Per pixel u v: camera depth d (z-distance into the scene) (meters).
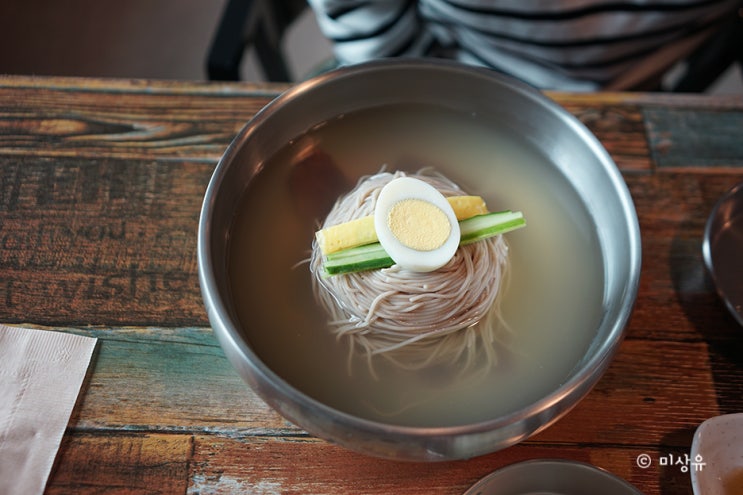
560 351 0.38
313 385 0.36
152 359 0.39
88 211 0.43
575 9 0.53
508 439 0.32
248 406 0.38
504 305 0.39
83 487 0.35
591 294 0.39
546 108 0.41
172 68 0.93
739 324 0.39
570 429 0.38
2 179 0.43
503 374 0.37
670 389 0.40
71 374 0.38
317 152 0.42
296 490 0.36
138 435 0.37
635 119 0.49
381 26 0.56
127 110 0.47
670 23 0.56
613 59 0.58
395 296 0.38
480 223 0.39
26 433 0.36
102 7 0.97
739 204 0.44
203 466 0.36
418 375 0.37
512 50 0.58
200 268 0.34
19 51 0.93
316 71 0.68
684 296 0.42
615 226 0.39
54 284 0.40
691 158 0.48
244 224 0.40
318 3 0.56
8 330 0.39
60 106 0.47
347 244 0.37
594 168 0.40
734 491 0.36
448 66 0.41
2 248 0.41
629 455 0.38
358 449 0.32
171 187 0.44
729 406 0.39
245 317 0.37
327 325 0.38
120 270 0.41
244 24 0.55
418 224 0.38
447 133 0.44
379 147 0.43
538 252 0.41
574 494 0.36
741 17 0.58
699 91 0.64
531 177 0.42
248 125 0.39
